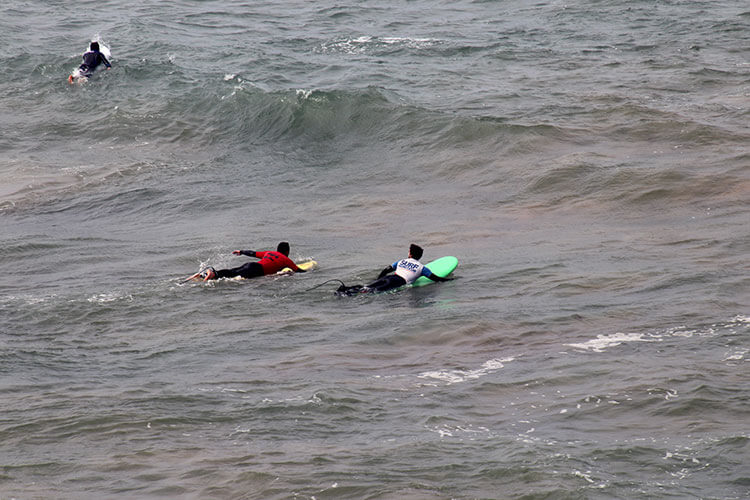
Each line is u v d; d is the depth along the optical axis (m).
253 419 35.09
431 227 71.50
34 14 158.88
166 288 57.19
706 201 71.62
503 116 97.50
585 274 55.62
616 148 86.81
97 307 53.34
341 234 70.75
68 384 40.06
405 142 94.44
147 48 133.00
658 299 49.56
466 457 30.89
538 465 29.91
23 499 28.86
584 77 114.12
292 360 42.94
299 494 28.62
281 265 60.16
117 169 91.44
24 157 95.44
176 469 30.78
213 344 46.06
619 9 158.00
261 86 113.31
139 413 35.88
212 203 80.81
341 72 120.44
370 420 34.81
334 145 97.00
